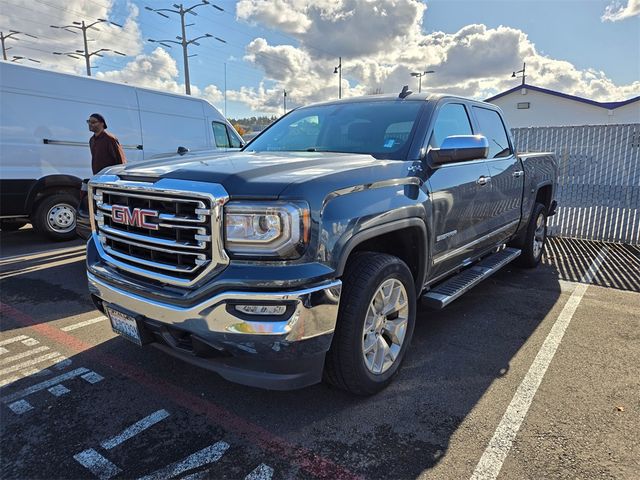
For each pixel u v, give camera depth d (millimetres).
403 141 3383
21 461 2326
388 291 2908
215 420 2678
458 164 3703
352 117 3816
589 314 4473
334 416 2723
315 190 2348
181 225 2359
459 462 2342
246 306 2221
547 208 6371
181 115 9578
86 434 2543
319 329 2340
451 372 3268
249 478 2223
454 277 4168
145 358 3436
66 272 5762
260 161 2795
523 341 3820
